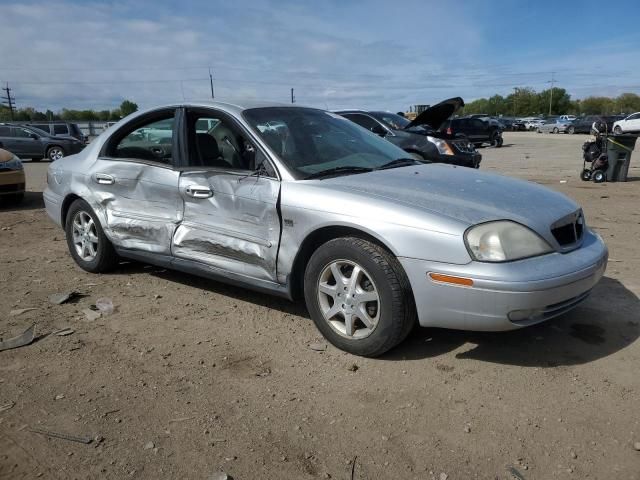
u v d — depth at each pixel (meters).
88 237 5.16
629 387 3.08
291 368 3.36
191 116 4.35
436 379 3.20
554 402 2.95
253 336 3.82
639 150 22.61
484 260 3.02
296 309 4.29
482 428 2.73
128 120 4.86
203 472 2.45
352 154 4.22
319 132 4.32
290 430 2.74
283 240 3.67
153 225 4.46
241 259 3.92
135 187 4.58
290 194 3.62
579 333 3.75
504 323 3.04
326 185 3.59
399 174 3.87
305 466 2.48
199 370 3.35
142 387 3.15
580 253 3.35
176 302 4.48
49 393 3.10
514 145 29.94
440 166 4.35
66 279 5.11
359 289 3.41
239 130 4.00
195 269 4.26
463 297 3.05
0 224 7.82
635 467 2.44
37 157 22.27
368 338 3.38
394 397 3.02
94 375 3.30
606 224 7.26
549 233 3.24
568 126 47.06
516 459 2.51
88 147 5.23
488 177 4.00
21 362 3.46
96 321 4.11
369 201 3.35
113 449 2.61
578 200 9.37
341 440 2.66
